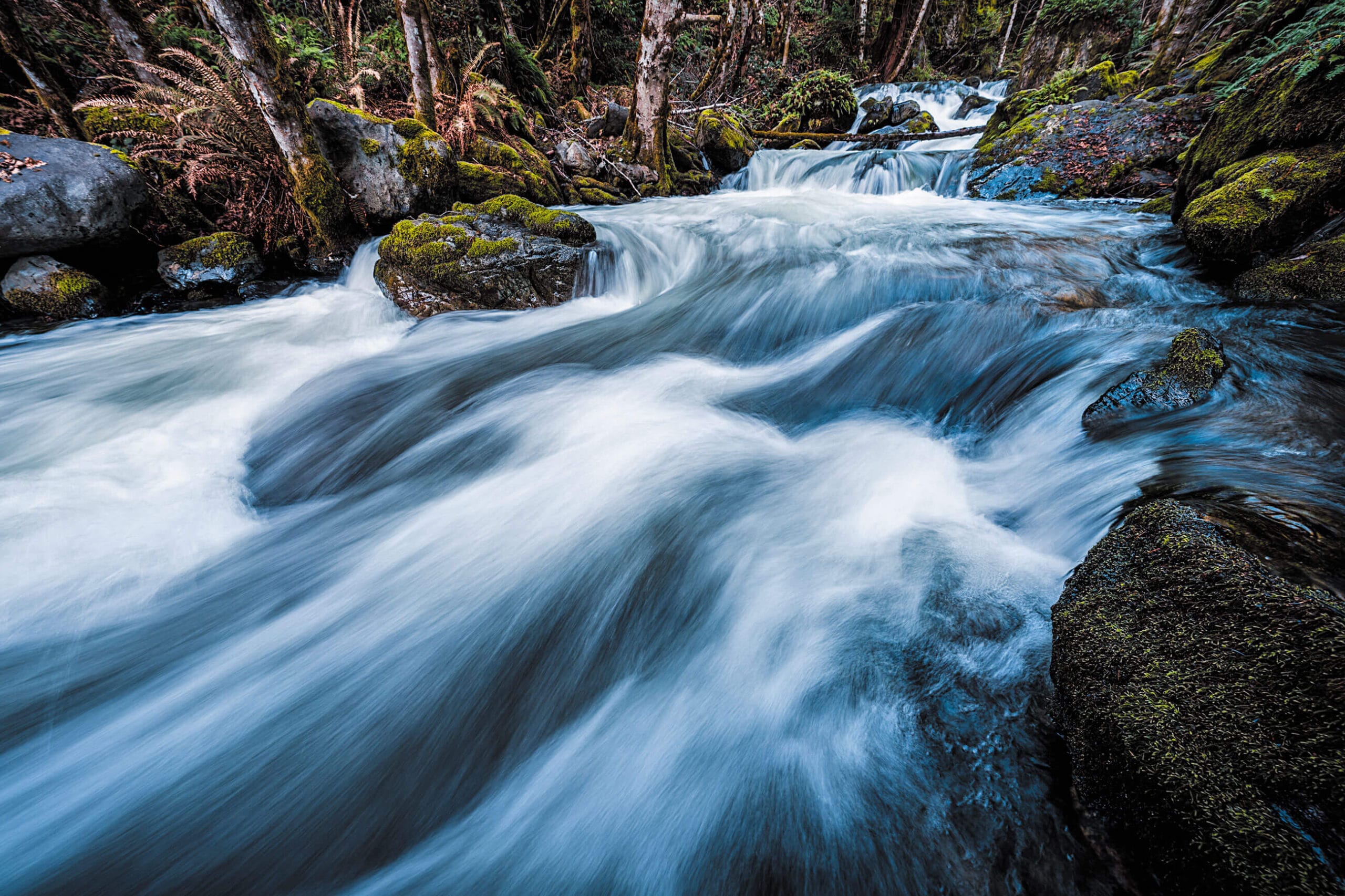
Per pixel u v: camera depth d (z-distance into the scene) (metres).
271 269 6.71
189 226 6.27
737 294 5.60
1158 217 6.39
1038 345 3.80
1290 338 3.14
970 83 20.28
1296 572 1.40
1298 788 1.08
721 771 1.76
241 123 5.88
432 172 7.22
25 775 1.86
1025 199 8.77
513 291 5.74
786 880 1.45
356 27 9.18
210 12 5.12
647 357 4.86
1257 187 4.01
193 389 4.49
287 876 1.63
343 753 1.98
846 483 3.04
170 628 2.47
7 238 4.95
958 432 3.39
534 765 1.91
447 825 1.75
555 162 10.30
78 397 4.25
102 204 5.36
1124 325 3.72
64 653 2.32
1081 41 15.00
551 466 3.50
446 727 2.07
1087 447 2.72
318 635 2.43
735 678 2.08
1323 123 4.09
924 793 1.53
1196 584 1.46
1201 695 1.29
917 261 5.43
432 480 3.53
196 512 3.21
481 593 2.62
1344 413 2.40
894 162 10.68
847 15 22.00
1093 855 1.31
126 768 1.91
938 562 2.34
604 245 6.21
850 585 2.32
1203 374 2.75
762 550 2.61
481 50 9.35
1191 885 1.14
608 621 2.44
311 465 3.79
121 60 6.95
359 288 6.61
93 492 3.23
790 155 12.35
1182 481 2.09
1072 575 1.85
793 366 4.55
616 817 1.70
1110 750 1.35
